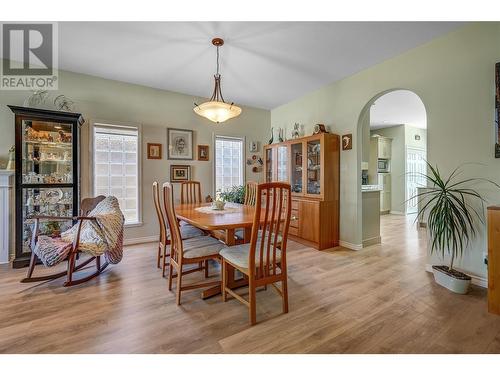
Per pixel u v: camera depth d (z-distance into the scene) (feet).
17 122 9.24
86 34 8.23
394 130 23.61
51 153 10.35
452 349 4.88
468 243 7.83
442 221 7.63
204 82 12.36
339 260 10.16
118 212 8.87
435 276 7.95
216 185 15.21
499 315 6.02
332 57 9.87
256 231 5.75
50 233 9.70
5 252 9.58
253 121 16.52
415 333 5.38
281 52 9.43
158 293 7.27
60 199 10.41
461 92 7.93
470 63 7.73
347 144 11.89
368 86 10.87
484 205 7.48
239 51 9.33
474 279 7.72
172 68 10.77
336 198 12.29
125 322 5.81
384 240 13.41
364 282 8.02
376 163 22.65
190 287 6.81
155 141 13.15
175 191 13.73
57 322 5.78
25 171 9.73
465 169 7.86
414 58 9.17
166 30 7.97
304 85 12.87
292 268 9.29
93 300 6.83
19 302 6.70
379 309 6.37
